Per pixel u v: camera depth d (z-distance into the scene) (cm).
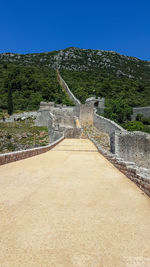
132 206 477
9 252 288
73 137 3153
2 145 3344
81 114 4306
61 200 513
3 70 10881
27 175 814
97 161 1234
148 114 5209
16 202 493
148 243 315
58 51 18375
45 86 8256
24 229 355
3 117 5353
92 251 292
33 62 14875
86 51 18500
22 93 7850
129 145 1930
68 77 10369
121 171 902
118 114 4844
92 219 400
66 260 271
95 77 10612
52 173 862
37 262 266
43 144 3372
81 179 757
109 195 562
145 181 581
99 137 2980
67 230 353
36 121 4947
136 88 8462
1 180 723
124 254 286
